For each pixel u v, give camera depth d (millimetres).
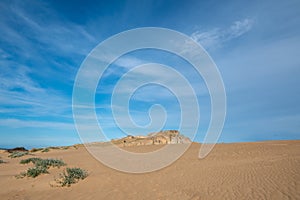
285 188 7789
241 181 9453
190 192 8562
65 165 15977
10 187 9992
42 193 8992
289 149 20156
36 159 18844
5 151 43219
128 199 8062
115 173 13148
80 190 9430
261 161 14070
